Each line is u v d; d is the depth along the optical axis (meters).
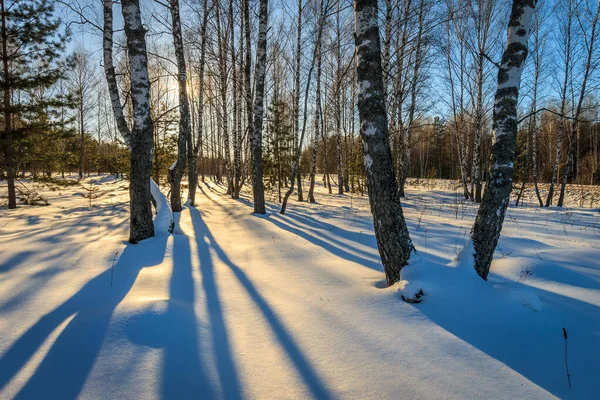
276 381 2.12
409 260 3.46
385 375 2.14
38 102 12.48
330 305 3.19
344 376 2.15
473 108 17.53
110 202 14.86
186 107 10.08
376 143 3.48
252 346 2.55
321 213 10.36
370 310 3.01
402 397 1.94
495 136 3.51
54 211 11.33
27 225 7.80
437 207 13.48
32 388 1.94
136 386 1.99
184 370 2.18
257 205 9.81
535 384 2.04
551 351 2.39
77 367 2.13
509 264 4.12
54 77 12.53
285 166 21.62
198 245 5.69
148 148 5.47
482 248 3.45
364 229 7.24
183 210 10.63
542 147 33.56
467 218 9.46
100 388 1.96
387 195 3.49
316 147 15.69
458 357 2.30
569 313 2.94
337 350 2.45
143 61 5.34
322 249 5.52
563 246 5.41
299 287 3.72
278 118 19.95
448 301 2.96
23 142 12.53
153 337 2.48
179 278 3.90
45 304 3.02
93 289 3.40
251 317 3.04
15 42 12.14
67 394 1.90
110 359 2.21
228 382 2.11
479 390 1.98
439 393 1.96
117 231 6.75
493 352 2.36
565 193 18.84
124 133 7.96
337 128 20.31
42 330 2.56
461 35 15.76
